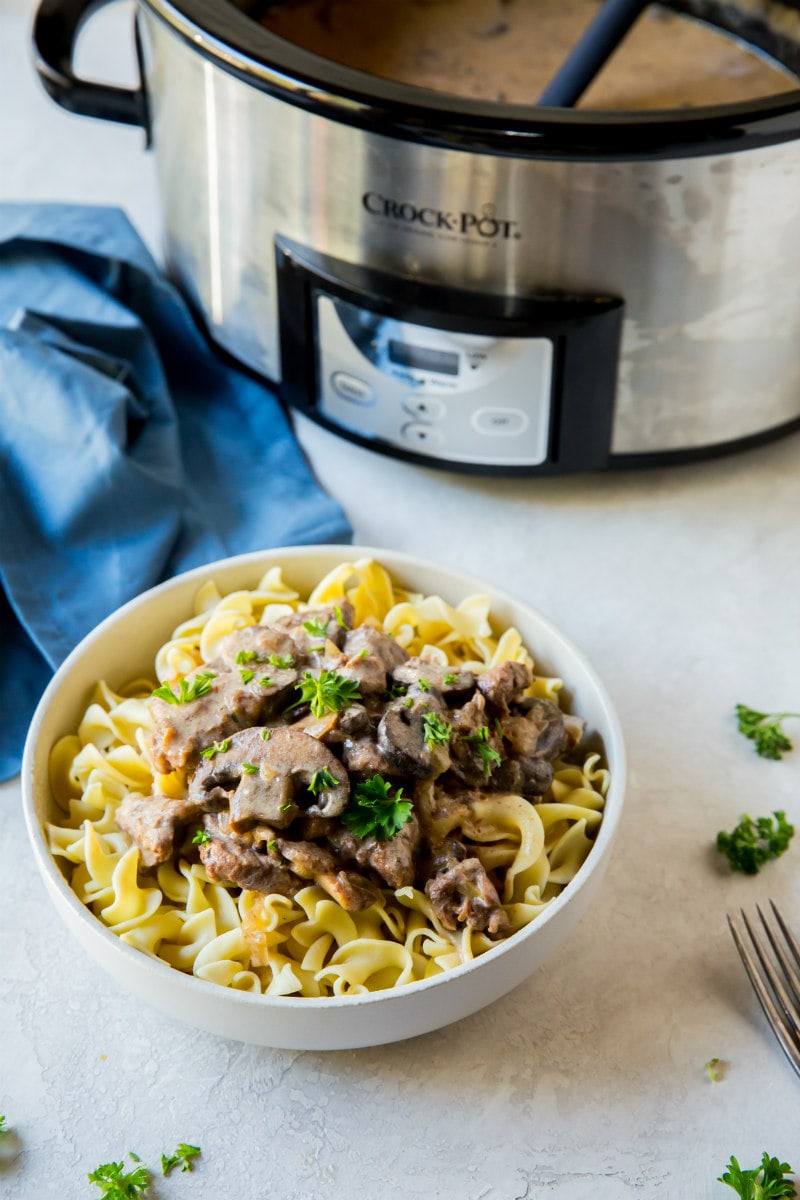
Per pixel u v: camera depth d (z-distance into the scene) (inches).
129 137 72.2
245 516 54.1
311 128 47.1
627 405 51.6
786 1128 37.9
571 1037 39.7
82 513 50.8
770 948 41.7
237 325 56.2
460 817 39.1
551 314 48.4
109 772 41.6
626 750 46.9
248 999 34.3
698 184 45.6
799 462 57.6
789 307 49.9
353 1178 36.6
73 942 41.7
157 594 44.5
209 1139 37.3
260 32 48.1
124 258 57.2
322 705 38.5
